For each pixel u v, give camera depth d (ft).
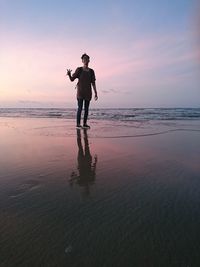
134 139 18.31
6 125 29.55
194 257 4.78
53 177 9.52
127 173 10.03
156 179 9.24
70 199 7.48
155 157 12.69
